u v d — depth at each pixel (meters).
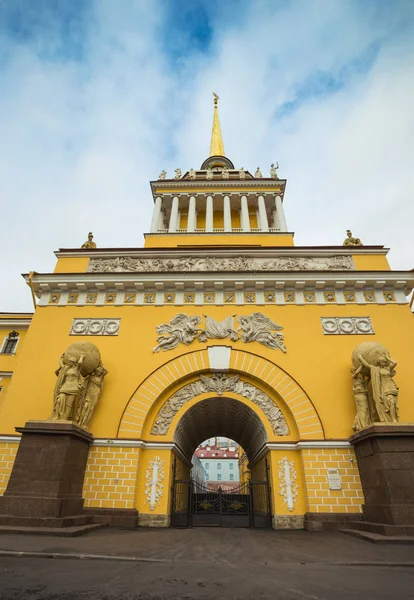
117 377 13.01
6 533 8.02
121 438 11.91
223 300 14.61
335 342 13.51
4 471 11.52
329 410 12.24
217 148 31.31
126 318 14.33
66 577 4.62
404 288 14.61
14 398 12.64
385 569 5.48
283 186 22.91
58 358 13.42
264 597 3.90
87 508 10.91
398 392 11.88
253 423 14.14
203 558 6.20
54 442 10.15
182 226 22.81
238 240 19.33
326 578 4.84
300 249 16.02
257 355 13.37
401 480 9.46
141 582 4.47
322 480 11.21
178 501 14.53
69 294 15.01
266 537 9.11
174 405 12.95
